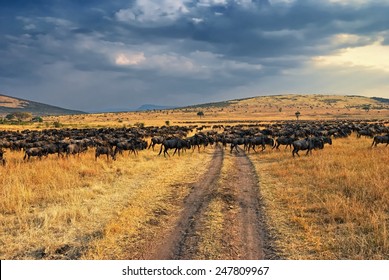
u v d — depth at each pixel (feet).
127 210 37.19
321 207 37.01
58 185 47.19
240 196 45.06
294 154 81.92
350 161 61.82
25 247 28.45
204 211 38.04
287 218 35.06
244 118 533.96
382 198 37.11
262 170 64.69
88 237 30.50
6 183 46.65
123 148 84.99
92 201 41.19
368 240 28.25
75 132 157.99
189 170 65.62
